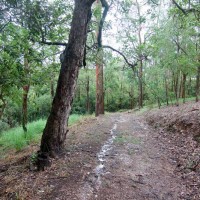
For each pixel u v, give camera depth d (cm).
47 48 986
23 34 681
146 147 880
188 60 1459
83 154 764
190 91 2902
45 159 668
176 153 795
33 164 671
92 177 587
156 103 2539
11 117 2541
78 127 1344
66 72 706
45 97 2947
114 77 3134
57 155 714
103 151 815
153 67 2023
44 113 2986
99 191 523
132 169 652
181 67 1562
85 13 705
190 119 1050
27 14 732
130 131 1198
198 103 1511
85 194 509
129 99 4447
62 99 714
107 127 1309
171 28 1469
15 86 871
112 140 982
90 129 1239
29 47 746
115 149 841
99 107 2122
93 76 2916
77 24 702
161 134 1110
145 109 2389
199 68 1530
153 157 764
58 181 568
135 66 1009
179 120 1122
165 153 809
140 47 959
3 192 548
